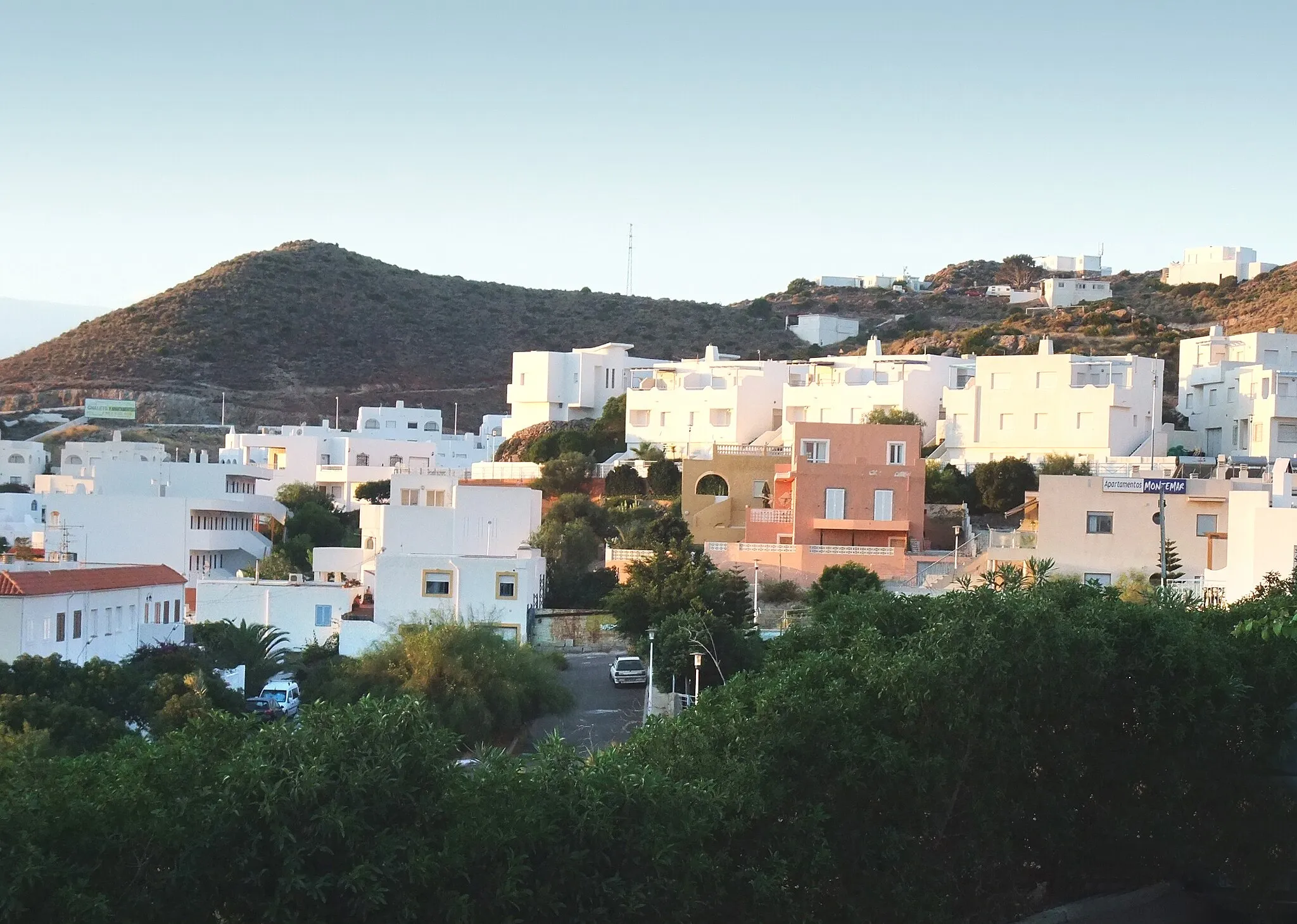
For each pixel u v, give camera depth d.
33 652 65.19
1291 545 58.25
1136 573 78.50
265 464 162.62
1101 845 39.25
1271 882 39.00
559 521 108.19
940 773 34.50
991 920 36.53
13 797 26.06
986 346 182.00
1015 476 112.81
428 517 101.06
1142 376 125.88
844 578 84.50
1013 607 36.97
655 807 29.97
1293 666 40.09
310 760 27.44
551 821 29.06
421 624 69.06
